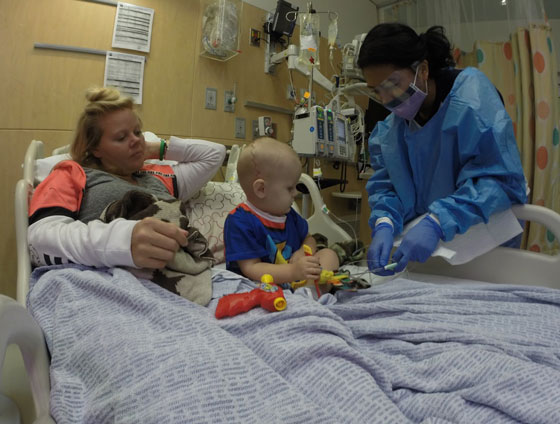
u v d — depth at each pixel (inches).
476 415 16.6
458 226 40.3
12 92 67.8
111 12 76.7
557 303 30.0
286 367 18.9
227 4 87.0
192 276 30.6
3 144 67.3
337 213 126.5
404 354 23.0
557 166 95.8
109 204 34.8
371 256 42.8
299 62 89.0
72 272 27.4
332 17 97.3
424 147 48.6
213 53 88.4
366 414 15.6
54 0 71.0
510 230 41.9
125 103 43.3
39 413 18.8
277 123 106.6
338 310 28.8
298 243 42.4
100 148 42.8
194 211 53.7
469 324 26.5
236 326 22.8
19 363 28.5
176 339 19.5
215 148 54.2
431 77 47.0
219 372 16.6
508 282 43.2
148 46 80.8
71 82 72.7
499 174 41.2
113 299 24.4
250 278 35.0
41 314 25.5
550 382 17.4
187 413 14.6
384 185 55.6
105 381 17.8
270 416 14.6
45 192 35.1
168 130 84.9
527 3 99.4
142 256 27.3
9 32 67.2
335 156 87.8
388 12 143.3
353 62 91.2
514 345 22.2
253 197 38.6
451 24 116.0
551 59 97.1
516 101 100.9
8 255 68.6
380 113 109.2
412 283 38.2
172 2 84.5
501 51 105.2
